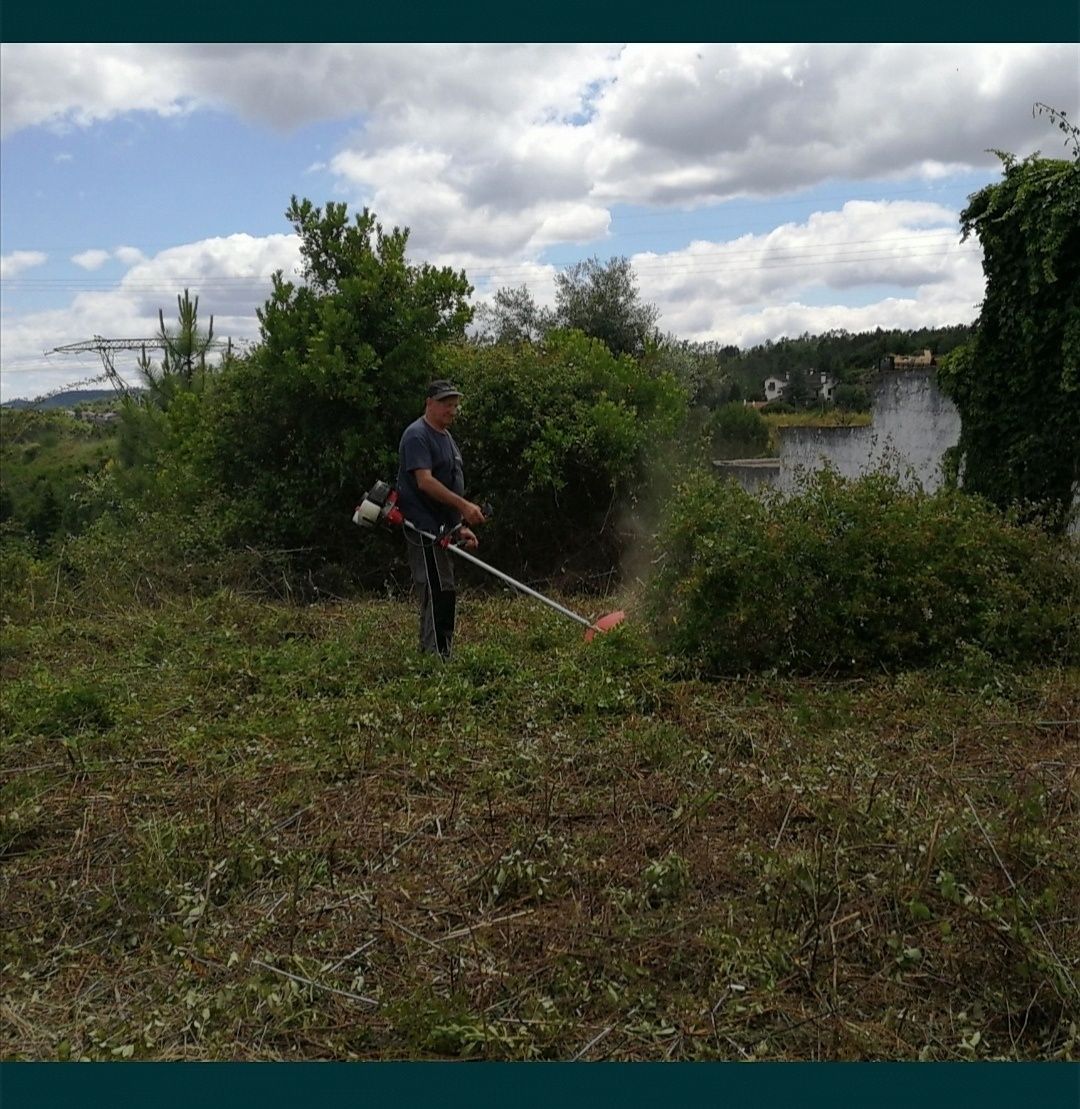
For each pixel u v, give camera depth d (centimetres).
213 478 1024
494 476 998
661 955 289
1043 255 816
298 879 343
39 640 709
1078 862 328
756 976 275
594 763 432
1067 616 579
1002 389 886
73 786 439
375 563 967
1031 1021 265
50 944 319
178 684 581
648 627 634
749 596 578
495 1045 255
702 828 370
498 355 1049
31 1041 268
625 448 983
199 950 303
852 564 586
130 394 2144
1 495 2112
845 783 389
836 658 574
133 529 1046
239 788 423
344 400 960
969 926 287
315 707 522
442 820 387
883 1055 252
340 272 1018
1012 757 437
